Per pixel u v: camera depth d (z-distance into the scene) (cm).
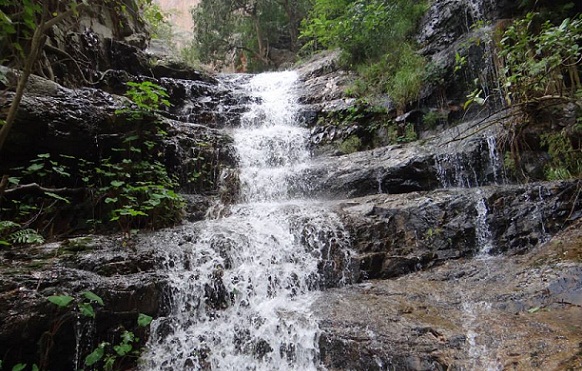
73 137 493
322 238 498
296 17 1577
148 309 379
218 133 749
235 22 1581
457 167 623
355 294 434
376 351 330
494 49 674
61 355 334
